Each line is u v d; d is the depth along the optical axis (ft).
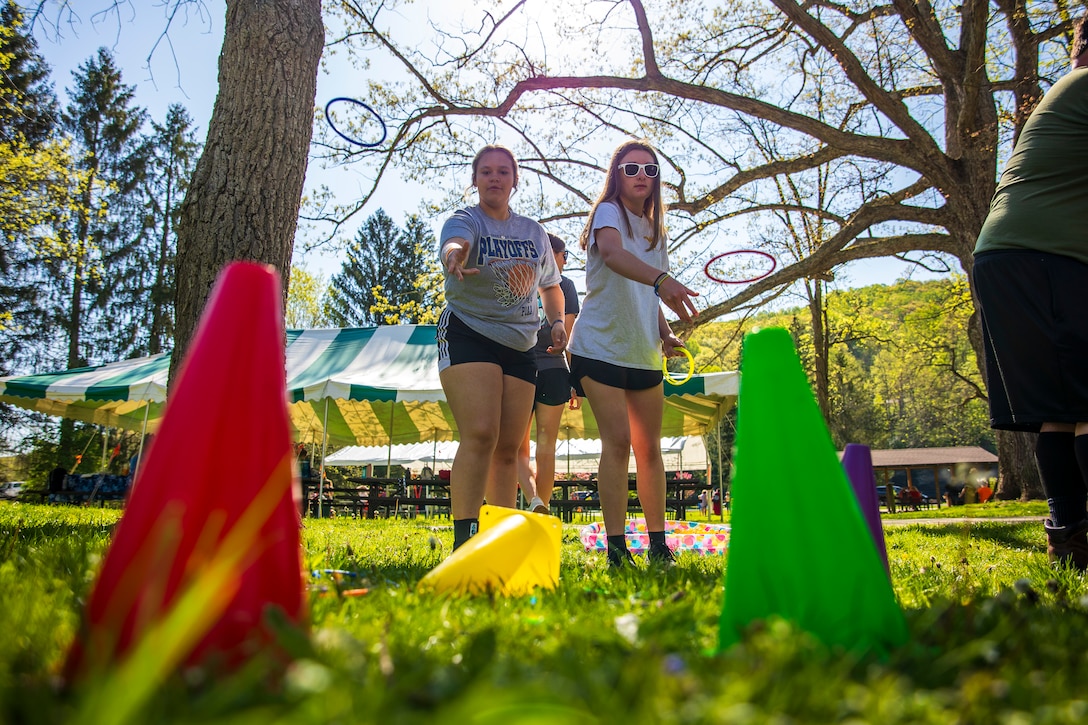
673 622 4.82
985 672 3.45
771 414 4.73
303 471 49.08
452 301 11.36
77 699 2.73
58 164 62.23
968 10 44.01
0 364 102.53
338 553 10.61
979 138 42.96
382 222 166.91
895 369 178.70
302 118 15.46
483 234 11.59
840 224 57.11
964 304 77.56
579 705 2.61
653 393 12.50
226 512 3.59
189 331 14.29
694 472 78.59
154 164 122.83
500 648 4.12
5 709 2.61
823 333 87.25
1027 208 10.01
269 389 3.94
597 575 8.84
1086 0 34.47
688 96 44.83
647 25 45.01
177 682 2.89
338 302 164.14
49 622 4.38
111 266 116.88
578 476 64.18
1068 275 9.60
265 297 4.11
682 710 2.61
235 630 3.41
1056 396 9.57
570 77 45.83
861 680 3.59
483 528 8.43
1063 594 7.34
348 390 37.60
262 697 2.72
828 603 4.29
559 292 13.07
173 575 3.37
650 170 12.29
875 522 7.13
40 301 104.78
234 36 15.20
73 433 100.01
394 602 5.74
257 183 14.74
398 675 3.36
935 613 5.04
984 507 52.47
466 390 10.96
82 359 114.62
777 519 4.49
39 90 91.04
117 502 60.08
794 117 44.21
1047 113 10.23
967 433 208.54
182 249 14.65
